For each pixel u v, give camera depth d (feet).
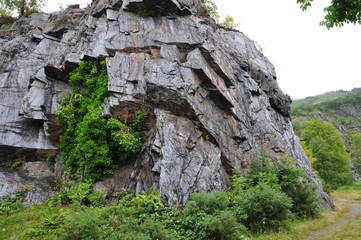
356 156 175.01
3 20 77.77
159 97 42.63
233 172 43.91
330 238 29.99
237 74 60.59
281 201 31.14
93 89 49.14
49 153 52.19
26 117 50.44
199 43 49.70
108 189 41.50
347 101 433.07
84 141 42.78
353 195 92.84
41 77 53.78
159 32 51.85
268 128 58.54
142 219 29.09
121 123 43.39
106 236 21.67
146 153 41.96
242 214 31.91
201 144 42.29
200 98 45.21
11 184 44.39
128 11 54.75
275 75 81.20
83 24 60.08
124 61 47.93
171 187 35.32
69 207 37.86
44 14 74.28
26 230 27.66
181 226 28.43
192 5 60.70
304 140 153.17
